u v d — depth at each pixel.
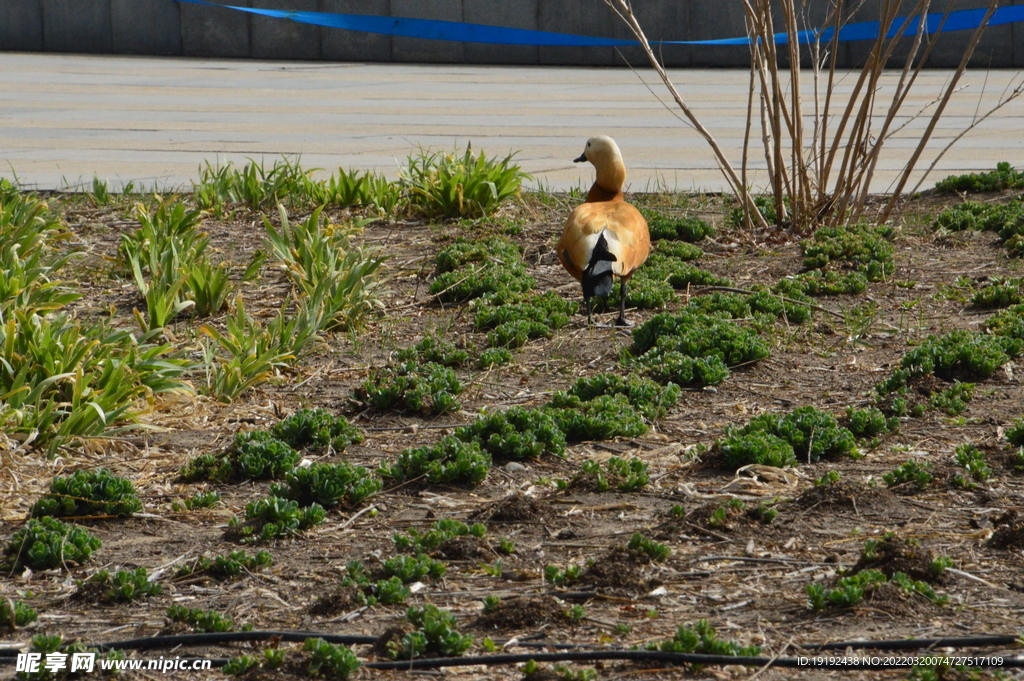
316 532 6.71
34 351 8.62
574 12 35.03
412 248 14.54
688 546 6.29
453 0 35.09
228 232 15.36
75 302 12.28
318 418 8.34
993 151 20.94
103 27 34.84
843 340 10.46
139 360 9.08
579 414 8.36
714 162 20.27
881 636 5.20
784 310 11.05
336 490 7.05
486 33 34.97
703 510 6.64
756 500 6.93
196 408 9.01
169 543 6.58
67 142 21.86
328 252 12.33
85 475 7.12
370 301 11.89
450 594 5.82
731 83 31.34
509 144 22.27
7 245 12.20
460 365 10.12
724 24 35.09
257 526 6.75
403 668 5.07
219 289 11.89
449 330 11.27
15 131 22.89
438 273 13.31
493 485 7.40
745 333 10.05
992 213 14.77
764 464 7.45
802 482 7.22
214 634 5.37
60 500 7.01
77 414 8.09
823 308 11.50
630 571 5.89
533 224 15.55
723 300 11.29
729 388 9.24
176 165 19.84
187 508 7.10
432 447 7.77
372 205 16.45
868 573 5.63
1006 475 7.14
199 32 35.06
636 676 4.94
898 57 34.22
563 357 10.29
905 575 5.63
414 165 17.28
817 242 13.40
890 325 10.91
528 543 6.45
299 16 22.66
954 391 8.64
